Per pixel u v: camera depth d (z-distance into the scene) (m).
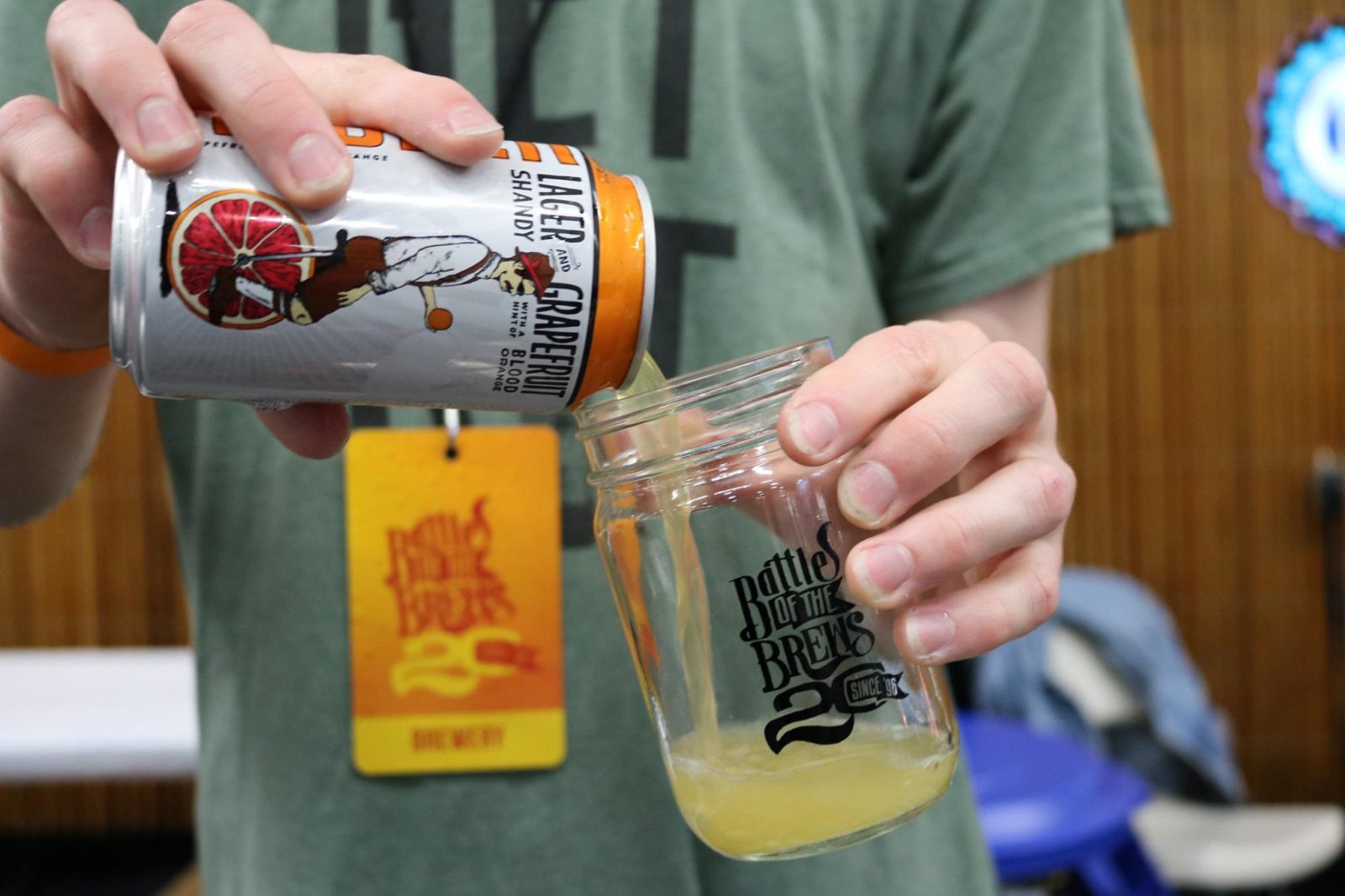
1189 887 2.32
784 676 0.53
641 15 0.71
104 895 2.65
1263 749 2.96
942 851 0.76
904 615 0.54
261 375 0.50
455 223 0.49
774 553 0.53
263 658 0.72
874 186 0.78
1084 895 1.49
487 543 0.70
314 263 0.48
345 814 0.71
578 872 0.71
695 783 0.54
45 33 0.69
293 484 0.71
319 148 0.46
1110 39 0.80
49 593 2.82
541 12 0.72
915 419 0.52
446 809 0.71
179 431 0.75
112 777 1.38
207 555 0.73
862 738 0.53
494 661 0.71
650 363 0.60
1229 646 2.95
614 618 0.72
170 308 0.47
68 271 0.55
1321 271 2.89
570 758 0.72
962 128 0.76
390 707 0.70
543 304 0.50
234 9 0.48
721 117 0.71
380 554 0.70
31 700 1.52
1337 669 2.93
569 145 0.71
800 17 0.72
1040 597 0.55
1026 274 0.76
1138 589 2.20
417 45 0.71
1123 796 1.43
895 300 0.83
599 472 0.55
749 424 0.54
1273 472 2.92
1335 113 2.84
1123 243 2.90
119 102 0.45
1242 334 2.91
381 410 0.71
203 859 0.76
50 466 0.72
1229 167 2.87
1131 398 2.92
